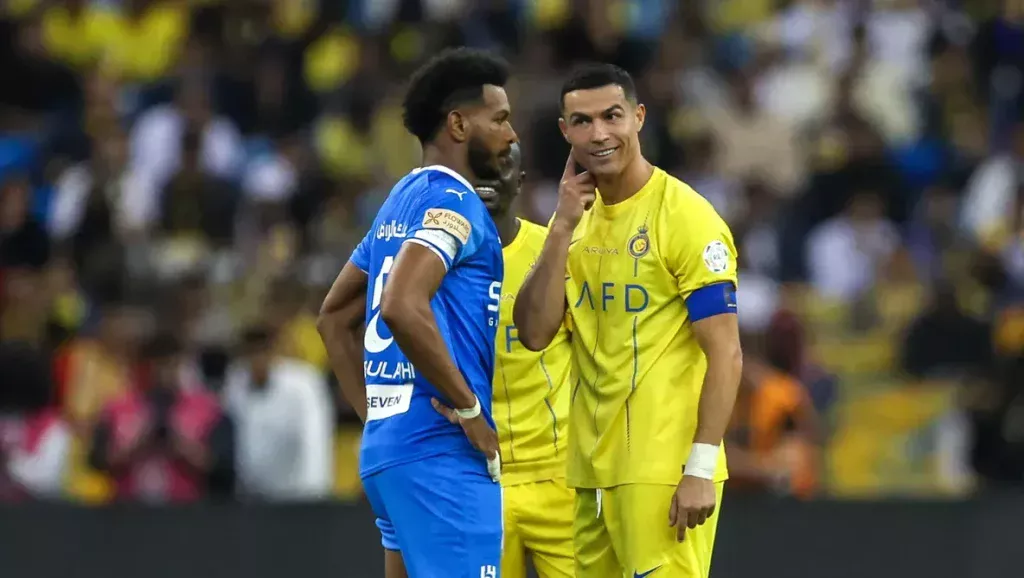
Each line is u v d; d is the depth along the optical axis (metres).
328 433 32.28
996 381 34.62
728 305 17.59
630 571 17.97
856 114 44.81
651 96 44.78
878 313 39.38
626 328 18.08
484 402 16.80
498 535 16.77
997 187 43.81
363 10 49.56
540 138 42.53
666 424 17.88
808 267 41.81
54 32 49.44
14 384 34.16
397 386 16.64
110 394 34.31
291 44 46.91
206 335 36.38
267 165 43.34
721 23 50.72
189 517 28.77
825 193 43.62
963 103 47.59
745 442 30.80
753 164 44.81
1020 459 33.75
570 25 46.22
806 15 49.69
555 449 20.97
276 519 28.89
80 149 44.78
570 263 18.62
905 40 48.91
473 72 16.95
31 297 37.66
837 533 29.03
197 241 41.16
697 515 17.34
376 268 17.06
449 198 16.39
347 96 45.41
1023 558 29.06
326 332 18.33
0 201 41.75
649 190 18.20
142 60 49.62
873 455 34.94
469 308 16.66
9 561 28.59
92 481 31.72
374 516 29.08
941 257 41.56
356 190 41.31
